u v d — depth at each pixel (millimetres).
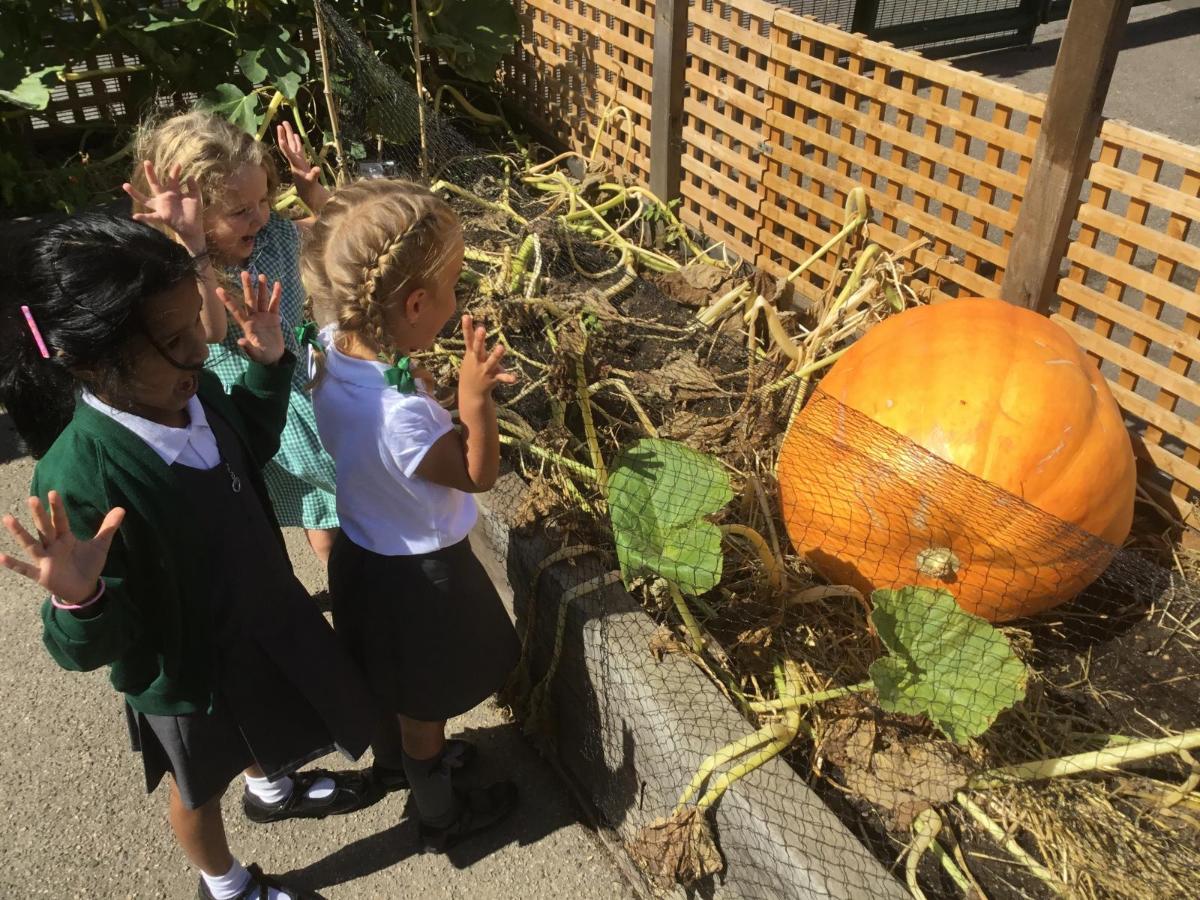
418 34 4297
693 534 2393
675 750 2193
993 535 2303
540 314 3668
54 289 1569
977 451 2396
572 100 5113
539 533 2729
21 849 2605
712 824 2166
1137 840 2158
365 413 1981
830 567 2635
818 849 1961
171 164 2266
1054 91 2873
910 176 3496
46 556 1526
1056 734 2389
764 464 3166
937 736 2346
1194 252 2725
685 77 4320
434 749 2420
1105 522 2471
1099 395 2531
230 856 2365
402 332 1978
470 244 4105
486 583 2289
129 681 1858
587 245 4312
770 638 2592
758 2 3773
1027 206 3082
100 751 2840
